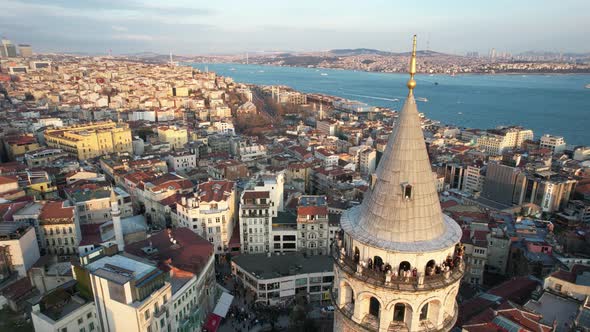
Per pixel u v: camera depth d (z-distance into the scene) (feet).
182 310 321.93
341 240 145.79
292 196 607.37
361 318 133.18
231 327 377.71
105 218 521.24
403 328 129.29
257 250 495.41
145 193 590.14
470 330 263.70
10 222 380.17
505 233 481.46
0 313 308.60
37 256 385.70
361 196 630.74
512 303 295.89
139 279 272.51
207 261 380.37
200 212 486.79
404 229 125.29
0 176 528.63
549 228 538.88
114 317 273.54
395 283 122.93
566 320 291.99
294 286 415.03
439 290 124.26
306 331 361.10
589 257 447.83
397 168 126.62
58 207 452.35
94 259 300.61
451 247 128.06
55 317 265.95
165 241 404.98
